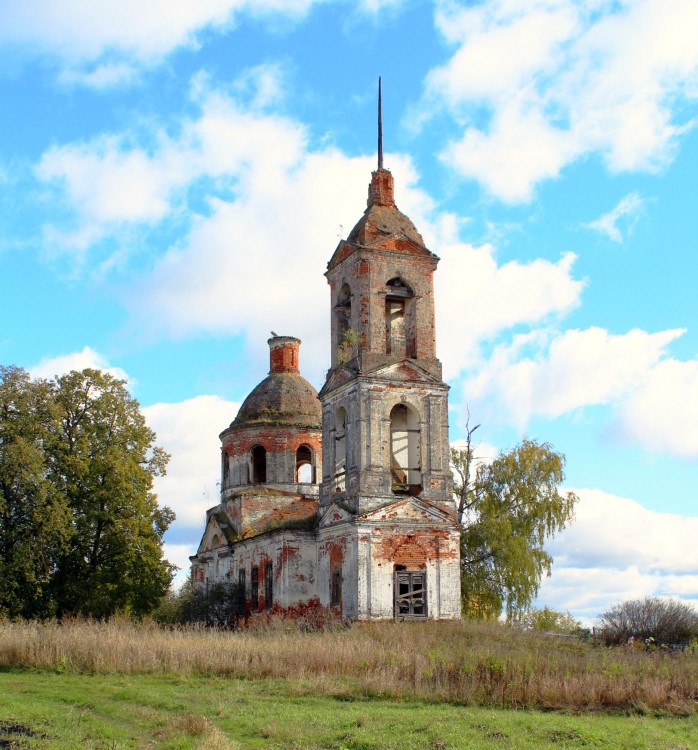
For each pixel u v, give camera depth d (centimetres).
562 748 1636
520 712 2030
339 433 4303
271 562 4366
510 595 4809
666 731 1820
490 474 5088
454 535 4044
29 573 4394
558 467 5047
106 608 4544
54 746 1579
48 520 4416
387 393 4091
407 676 2402
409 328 4281
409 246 4269
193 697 2181
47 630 2995
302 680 2420
